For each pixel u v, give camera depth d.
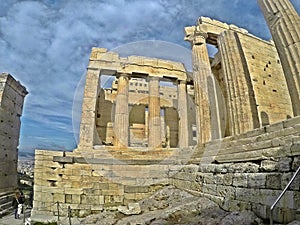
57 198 14.95
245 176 8.73
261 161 8.36
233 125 16.33
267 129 9.16
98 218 12.54
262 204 7.75
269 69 19.28
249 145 9.48
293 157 7.12
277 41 12.55
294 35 11.97
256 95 17.28
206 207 10.02
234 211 8.70
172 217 9.81
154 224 9.20
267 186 7.67
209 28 21.48
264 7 13.66
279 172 7.38
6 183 18.61
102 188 14.84
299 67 11.37
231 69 17.27
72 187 15.04
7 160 18.81
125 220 10.95
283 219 6.82
